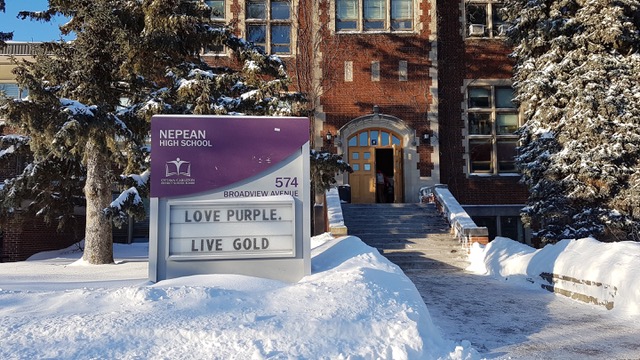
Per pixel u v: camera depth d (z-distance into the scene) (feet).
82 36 34.30
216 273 22.56
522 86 51.57
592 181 44.60
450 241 47.50
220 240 22.81
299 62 62.69
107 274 29.96
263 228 23.09
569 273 29.40
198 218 22.79
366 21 65.00
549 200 46.11
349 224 51.42
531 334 20.99
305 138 23.94
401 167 63.52
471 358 16.47
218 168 23.20
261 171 23.48
